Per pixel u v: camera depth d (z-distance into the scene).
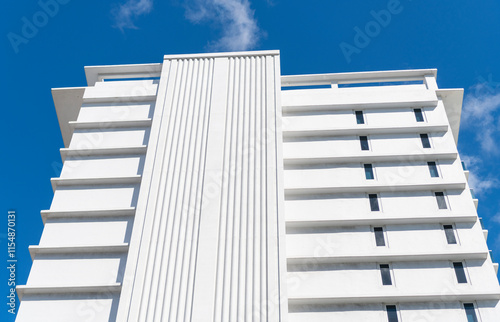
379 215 32.94
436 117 37.69
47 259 31.66
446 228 32.28
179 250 29.64
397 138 36.84
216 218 30.66
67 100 41.38
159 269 29.06
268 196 31.47
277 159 33.19
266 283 27.98
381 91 39.44
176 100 37.25
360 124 37.75
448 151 35.53
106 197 34.56
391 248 31.59
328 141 37.09
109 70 41.81
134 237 30.53
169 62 40.06
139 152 36.78
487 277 29.97
